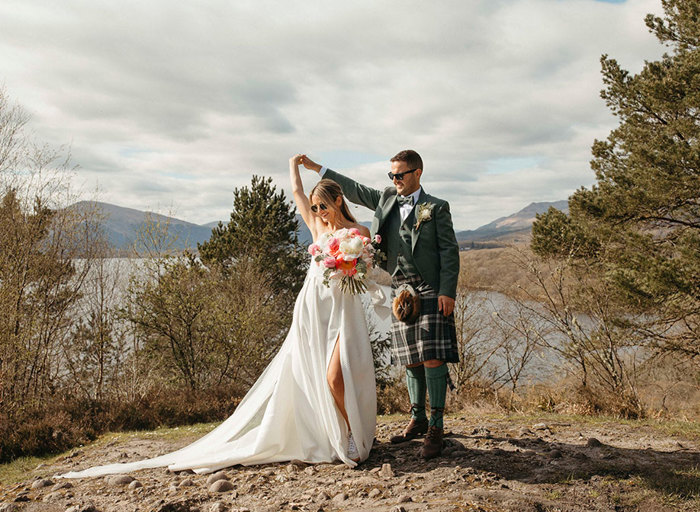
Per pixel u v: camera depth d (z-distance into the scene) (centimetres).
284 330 2108
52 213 1378
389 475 320
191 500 294
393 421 536
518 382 916
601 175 1180
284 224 2369
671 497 269
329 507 275
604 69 1227
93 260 1418
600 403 617
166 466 382
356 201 425
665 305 951
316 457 361
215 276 1708
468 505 259
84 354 1373
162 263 1450
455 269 362
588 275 966
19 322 1250
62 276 1376
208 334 1500
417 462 347
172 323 1452
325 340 366
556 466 323
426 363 366
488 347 998
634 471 308
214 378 1539
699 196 1038
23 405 1134
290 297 2256
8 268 1241
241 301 1805
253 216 2266
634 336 980
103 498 311
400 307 367
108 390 1340
